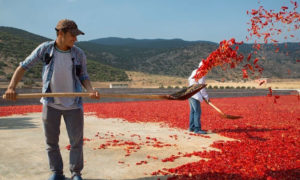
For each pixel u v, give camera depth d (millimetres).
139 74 91250
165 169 3914
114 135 6832
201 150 5199
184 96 3510
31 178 3592
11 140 6066
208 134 6969
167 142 5941
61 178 3465
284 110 14031
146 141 6000
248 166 3967
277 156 4586
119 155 4805
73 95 3088
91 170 3938
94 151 5090
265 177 3533
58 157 3441
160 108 14828
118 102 20688
